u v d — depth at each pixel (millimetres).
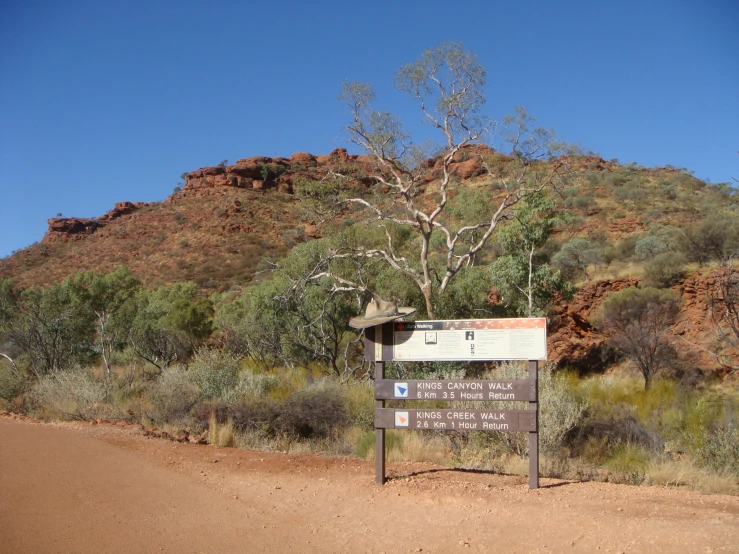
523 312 22453
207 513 6734
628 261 32750
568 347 22266
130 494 7207
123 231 86188
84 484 7441
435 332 7992
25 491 7027
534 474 7656
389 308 8203
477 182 35438
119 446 9625
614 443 11617
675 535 5793
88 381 16234
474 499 7145
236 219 81125
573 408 11781
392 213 22953
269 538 6066
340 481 8125
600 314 22594
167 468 8477
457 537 6035
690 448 10766
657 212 43656
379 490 7645
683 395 16109
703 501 7098
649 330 19797
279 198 91125
